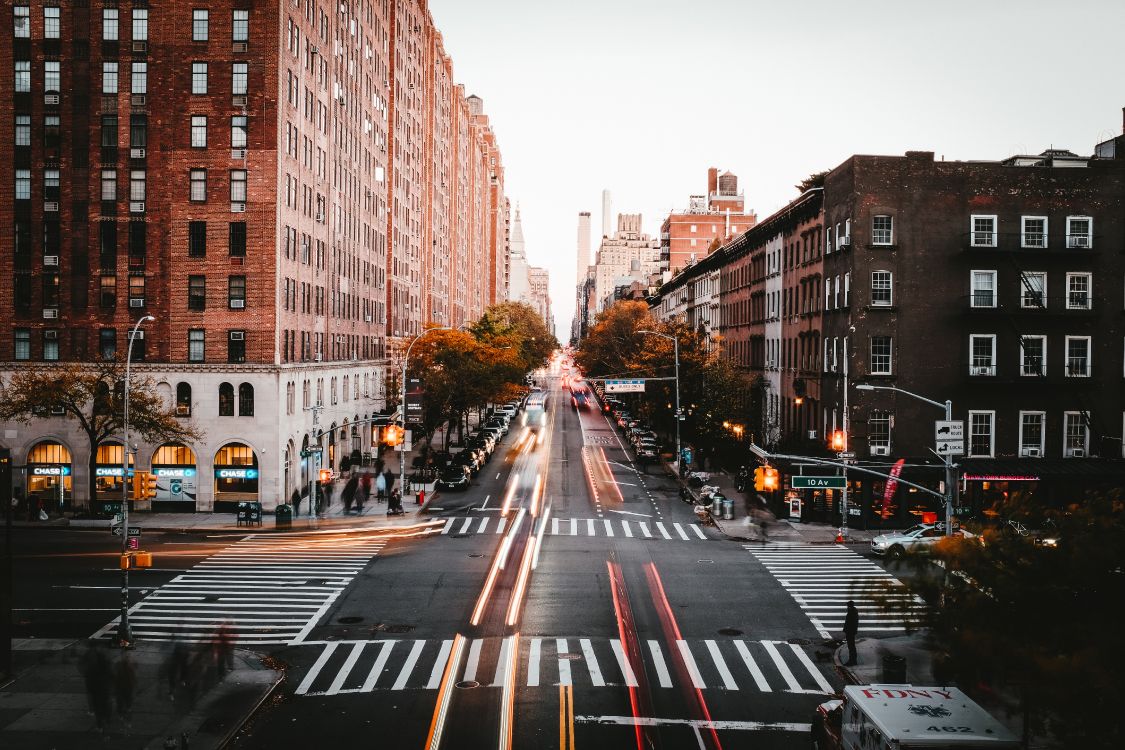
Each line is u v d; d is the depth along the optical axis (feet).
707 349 256.11
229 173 170.60
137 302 170.30
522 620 96.84
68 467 170.71
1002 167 160.04
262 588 109.91
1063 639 46.34
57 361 170.30
